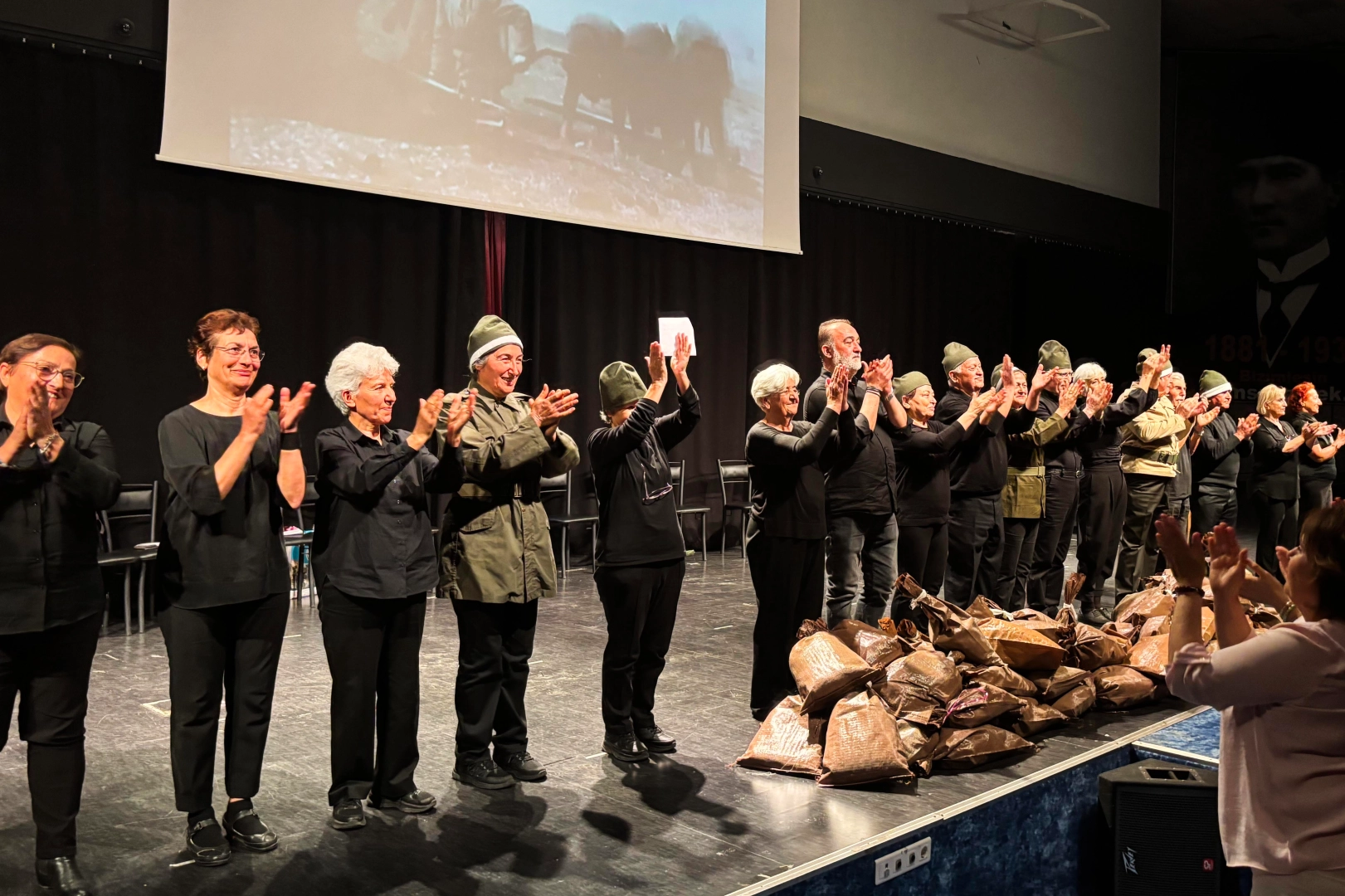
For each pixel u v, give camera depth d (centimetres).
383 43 574
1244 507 1176
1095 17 942
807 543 366
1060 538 550
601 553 329
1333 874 173
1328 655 174
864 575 422
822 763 316
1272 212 1171
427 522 289
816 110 835
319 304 599
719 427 818
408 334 635
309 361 596
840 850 265
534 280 698
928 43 916
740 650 486
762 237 775
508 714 315
